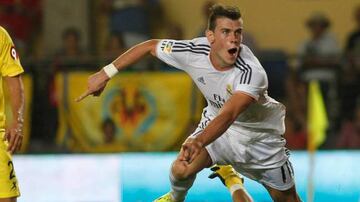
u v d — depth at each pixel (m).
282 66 36.50
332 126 36.03
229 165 22.95
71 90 36.09
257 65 20.12
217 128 19.17
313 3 42.25
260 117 21.41
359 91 36.47
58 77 36.19
